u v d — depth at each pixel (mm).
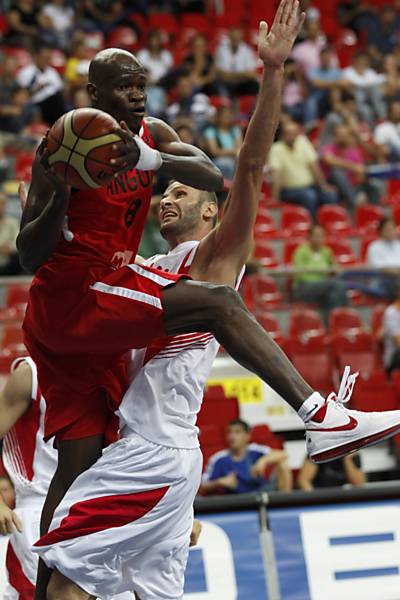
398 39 21234
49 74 16562
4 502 5223
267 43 3924
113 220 3740
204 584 6625
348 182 16141
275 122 3996
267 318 11555
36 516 5238
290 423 11102
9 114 15781
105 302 3650
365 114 18500
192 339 4031
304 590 6719
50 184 3539
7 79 16531
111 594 3996
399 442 10523
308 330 11672
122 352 3895
